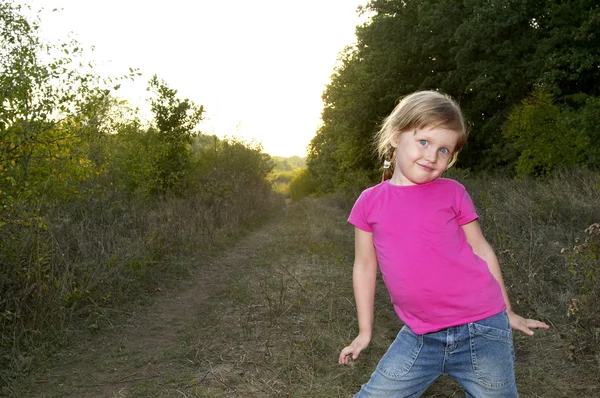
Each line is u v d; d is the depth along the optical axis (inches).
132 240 301.0
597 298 157.6
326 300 226.1
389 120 80.0
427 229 77.5
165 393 145.3
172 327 208.8
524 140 575.2
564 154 535.2
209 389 145.8
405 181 80.4
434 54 860.0
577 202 307.0
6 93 227.9
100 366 167.0
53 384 154.4
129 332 202.8
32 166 255.0
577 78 671.1
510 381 77.0
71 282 212.5
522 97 740.0
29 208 219.5
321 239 418.6
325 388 143.9
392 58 883.4
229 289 264.2
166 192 518.0
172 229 353.7
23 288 185.9
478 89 764.0
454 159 80.7
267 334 189.0
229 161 814.5
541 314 185.3
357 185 942.4
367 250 84.2
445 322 76.7
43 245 200.8
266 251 381.7
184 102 565.6
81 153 286.4
